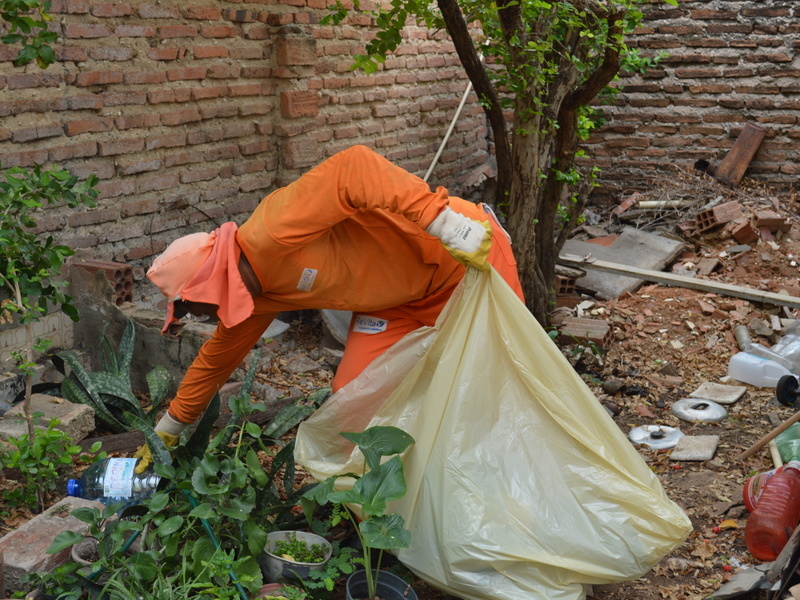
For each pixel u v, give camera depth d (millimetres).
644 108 8859
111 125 5078
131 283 5098
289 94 6133
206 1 5559
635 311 6781
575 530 2951
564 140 6090
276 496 3482
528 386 3129
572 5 5008
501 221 9156
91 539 3154
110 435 4367
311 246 3219
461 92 8445
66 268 4961
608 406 5156
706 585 3320
